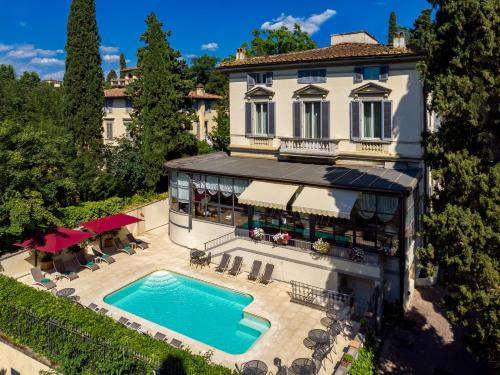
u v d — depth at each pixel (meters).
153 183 43.31
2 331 20.56
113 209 37.78
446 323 24.45
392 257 25.69
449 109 16.28
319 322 23.75
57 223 28.91
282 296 26.81
